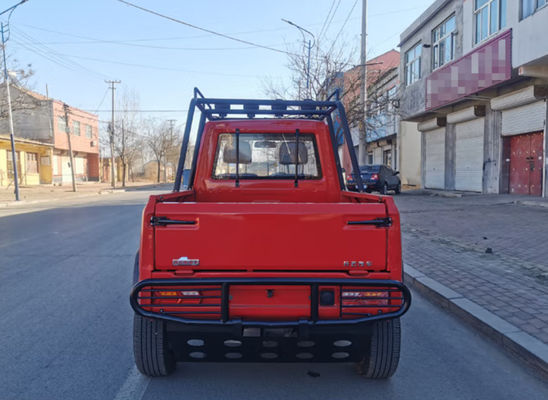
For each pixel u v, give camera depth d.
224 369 3.74
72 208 19.09
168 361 3.44
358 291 2.96
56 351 4.07
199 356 3.29
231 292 2.99
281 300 2.99
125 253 8.70
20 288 6.21
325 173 4.84
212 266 2.96
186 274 2.96
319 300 2.98
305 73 21.48
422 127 23.83
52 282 6.52
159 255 2.96
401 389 3.40
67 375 3.59
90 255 8.51
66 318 4.99
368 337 3.06
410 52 24.42
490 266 6.71
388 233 2.96
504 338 4.12
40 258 8.24
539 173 15.42
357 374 3.67
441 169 22.50
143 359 3.32
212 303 2.97
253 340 3.05
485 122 18.19
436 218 12.13
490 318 4.53
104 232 11.48
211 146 4.75
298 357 3.28
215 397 3.25
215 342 3.08
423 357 3.99
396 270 2.96
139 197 26.97
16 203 21.62
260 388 3.40
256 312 2.96
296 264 2.95
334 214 2.95
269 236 2.95
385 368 3.37
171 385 3.43
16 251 8.91
